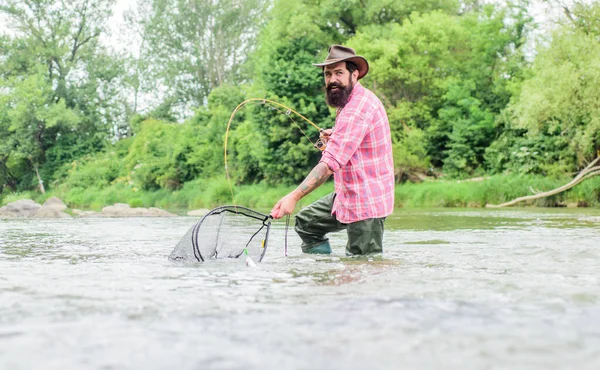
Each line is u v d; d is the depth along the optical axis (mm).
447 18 25531
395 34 25438
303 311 1846
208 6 48250
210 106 35156
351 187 3902
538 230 6496
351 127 3803
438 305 1924
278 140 26172
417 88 25281
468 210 14602
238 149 29031
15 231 7098
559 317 1748
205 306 1939
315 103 25922
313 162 26109
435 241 5062
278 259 3660
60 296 2154
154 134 36031
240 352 1387
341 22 28703
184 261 3488
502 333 1556
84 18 46500
